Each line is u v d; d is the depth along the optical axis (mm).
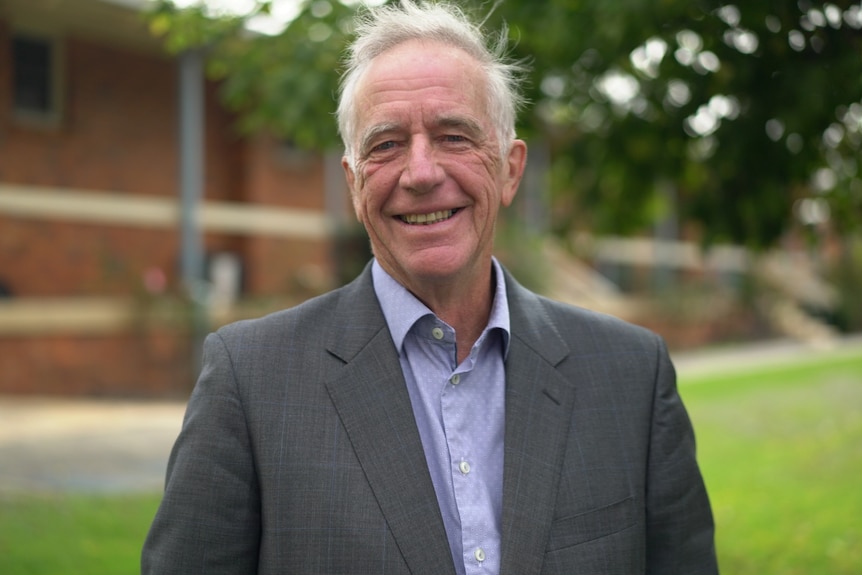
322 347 1685
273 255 12031
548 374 1741
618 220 4492
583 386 1753
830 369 12844
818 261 21438
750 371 12781
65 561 4039
